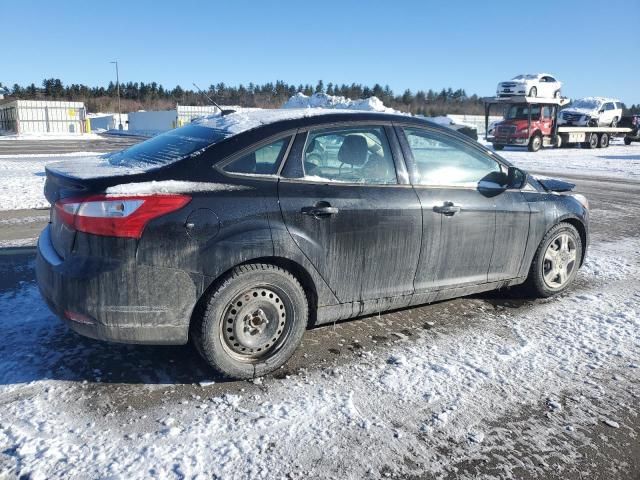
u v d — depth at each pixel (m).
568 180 14.61
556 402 2.97
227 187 2.99
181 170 2.94
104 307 2.78
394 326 3.97
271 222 3.07
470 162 4.02
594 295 4.80
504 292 4.81
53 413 2.72
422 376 3.22
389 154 3.61
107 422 2.66
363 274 3.46
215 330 2.99
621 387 3.16
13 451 2.41
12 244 6.11
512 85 27.92
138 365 3.24
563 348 3.66
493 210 4.00
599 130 31.78
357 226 3.36
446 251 3.79
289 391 3.02
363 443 2.57
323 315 3.41
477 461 2.47
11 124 46.47
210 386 3.04
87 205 2.74
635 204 10.48
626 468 2.45
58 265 2.88
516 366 3.38
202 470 2.33
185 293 2.88
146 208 2.76
